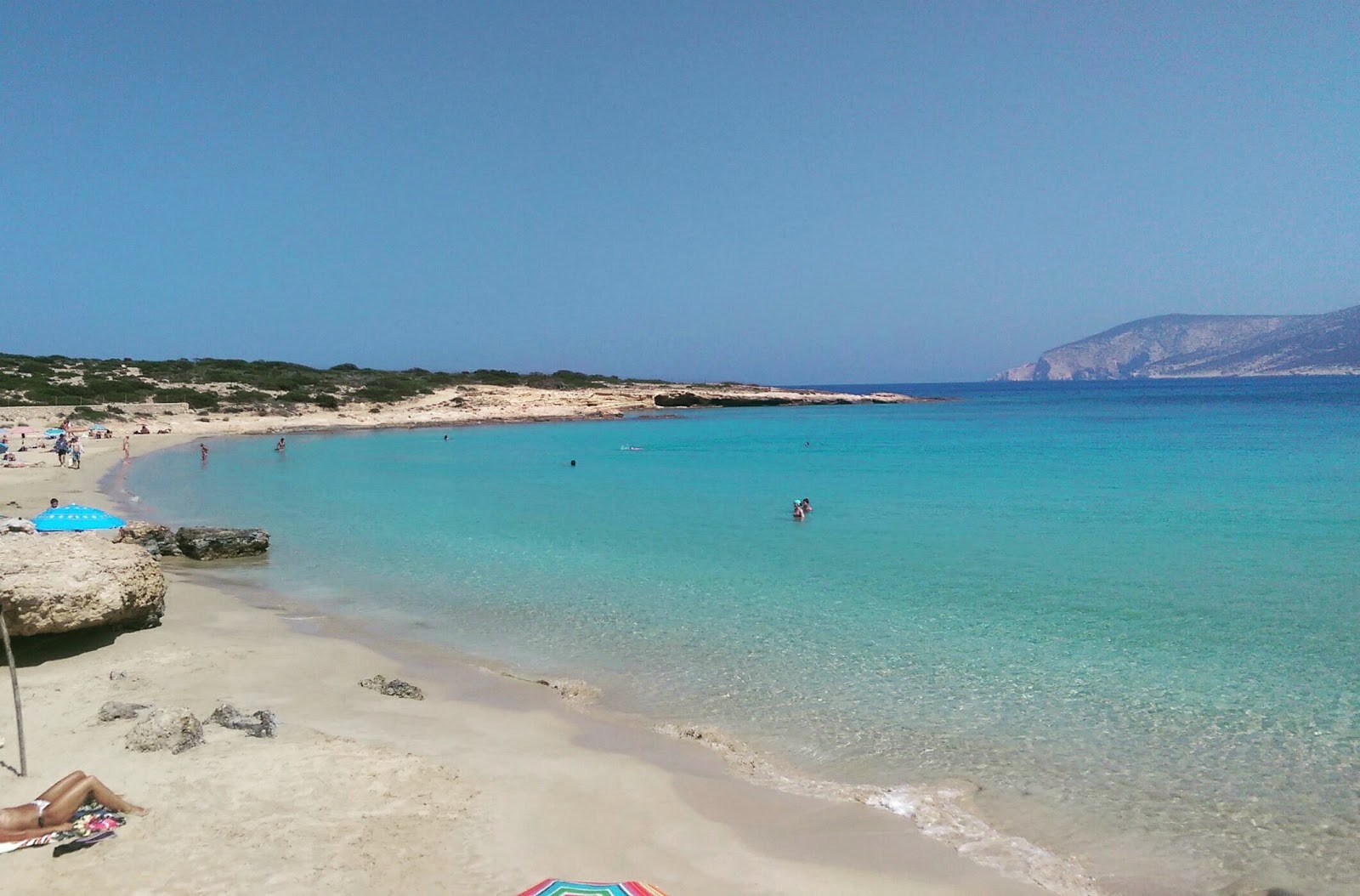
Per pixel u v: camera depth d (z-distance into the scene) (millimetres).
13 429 54094
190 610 15344
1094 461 42969
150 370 88750
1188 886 7000
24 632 11578
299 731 9453
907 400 135750
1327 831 7828
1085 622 14594
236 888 6211
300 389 87500
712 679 12031
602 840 7348
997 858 7375
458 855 6859
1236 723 10273
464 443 61031
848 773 9070
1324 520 24281
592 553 21156
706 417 94812
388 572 19094
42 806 6848
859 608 15773
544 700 11164
